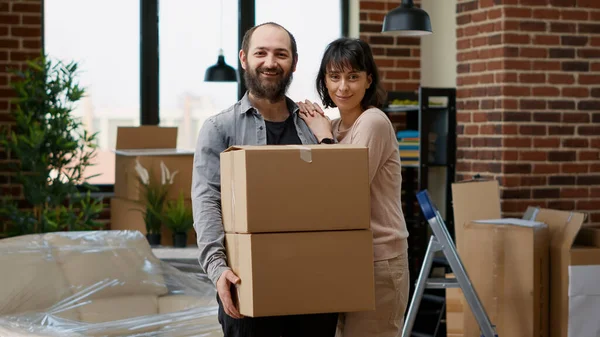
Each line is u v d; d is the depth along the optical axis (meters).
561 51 5.08
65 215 5.09
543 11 5.05
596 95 5.15
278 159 2.21
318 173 2.25
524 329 3.96
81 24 5.75
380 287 2.67
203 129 2.57
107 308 3.37
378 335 2.69
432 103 5.59
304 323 2.43
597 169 5.16
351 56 2.76
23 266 3.29
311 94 6.04
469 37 5.29
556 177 5.09
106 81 5.81
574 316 3.96
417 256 5.57
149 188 4.79
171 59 5.90
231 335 2.42
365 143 2.63
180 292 3.63
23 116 5.00
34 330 3.02
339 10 6.07
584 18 5.11
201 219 2.41
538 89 5.05
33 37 5.46
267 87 2.53
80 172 5.17
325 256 2.25
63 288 3.34
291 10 6.01
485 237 4.08
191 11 5.91
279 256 2.21
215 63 5.93
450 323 4.27
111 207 5.25
